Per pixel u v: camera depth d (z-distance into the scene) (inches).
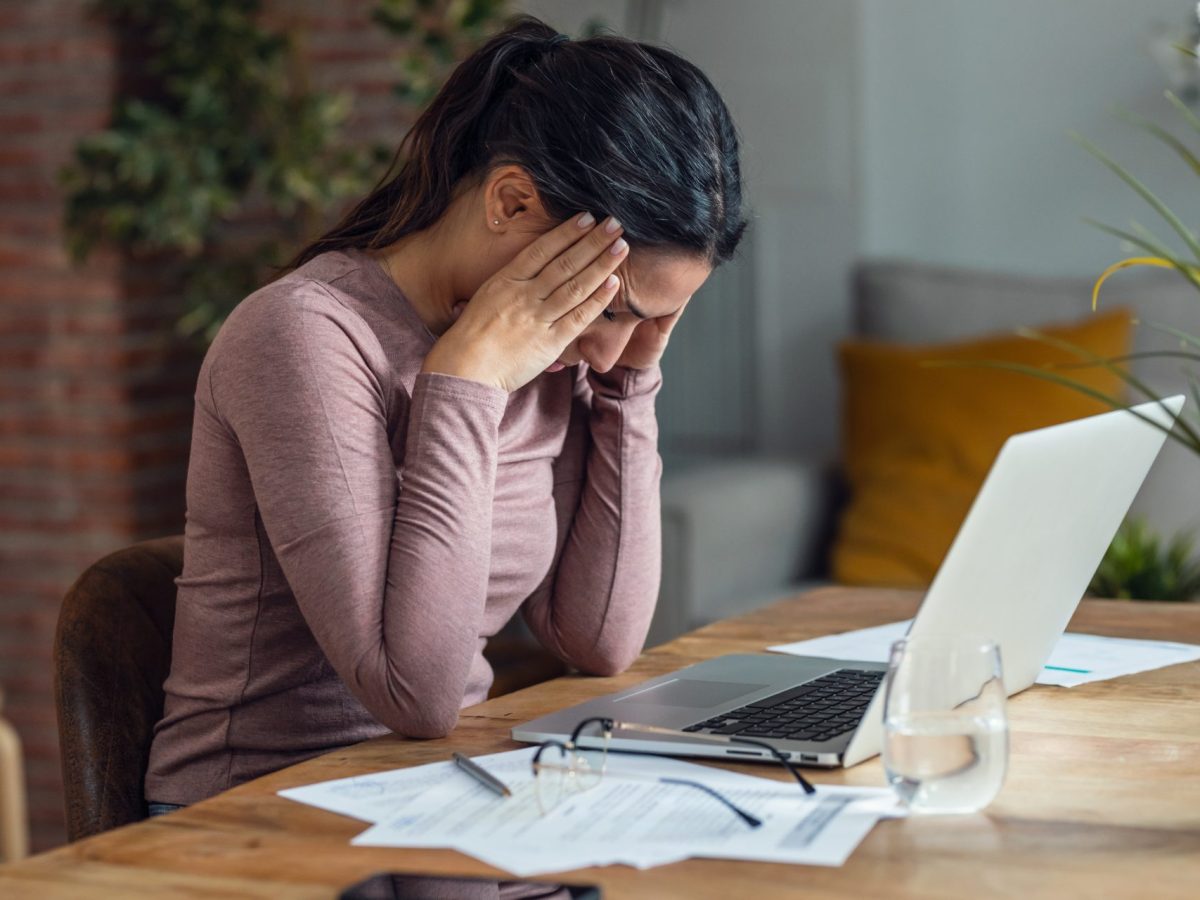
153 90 139.6
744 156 145.6
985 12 152.9
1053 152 152.0
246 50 133.4
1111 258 150.7
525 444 61.0
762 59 158.1
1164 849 36.7
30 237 138.6
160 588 59.2
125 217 128.5
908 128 156.8
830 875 35.2
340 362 52.7
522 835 38.3
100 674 56.2
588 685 58.1
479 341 53.2
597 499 62.7
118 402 137.6
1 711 143.1
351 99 145.2
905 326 145.3
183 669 55.9
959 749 38.5
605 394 63.0
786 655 59.2
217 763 55.2
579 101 53.4
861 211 156.5
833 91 155.9
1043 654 52.9
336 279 56.2
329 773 45.0
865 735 43.3
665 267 53.9
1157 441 52.5
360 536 50.9
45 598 141.3
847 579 130.8
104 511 138.9
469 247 55.9
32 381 140.0
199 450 54.8
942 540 129.4
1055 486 44.8
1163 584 104.3
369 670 49.9
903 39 155.7
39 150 137.9
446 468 51.9
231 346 53.2
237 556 54.7
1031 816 39.2
